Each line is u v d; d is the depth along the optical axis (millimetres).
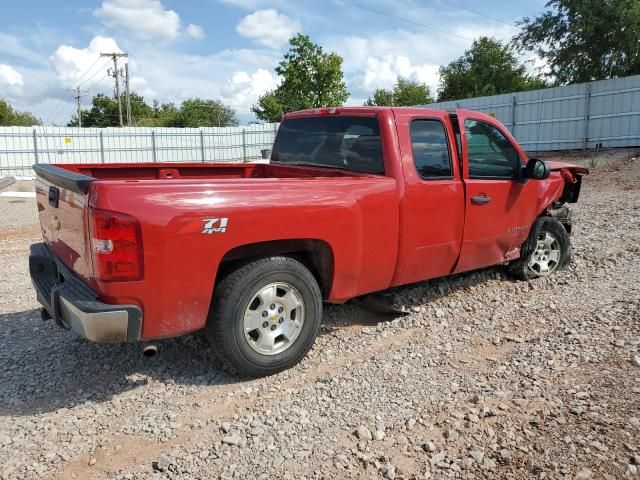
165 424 3377
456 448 3072
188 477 2869
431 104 29609
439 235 4852
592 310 5043
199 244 3477
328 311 5238
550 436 3131
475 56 47375
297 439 3184
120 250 3258
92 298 3408
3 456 3062
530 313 5113
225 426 3279
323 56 31109
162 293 3416
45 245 4684
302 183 3975
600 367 3895
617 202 12094
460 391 3699
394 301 4941
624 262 6672
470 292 5773
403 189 4504
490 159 5336
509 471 2867
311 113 5336
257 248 3846
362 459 2990
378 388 3768
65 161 30656
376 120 4582
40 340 4742
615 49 27125
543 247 6262
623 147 21500
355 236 4223
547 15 28781
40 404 3650
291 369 4082
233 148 35500
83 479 2873
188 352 4359
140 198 3311
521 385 3730
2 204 16156
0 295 6238
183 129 33750
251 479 2844
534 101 24500
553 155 22578
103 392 3791
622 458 2912
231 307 3688
